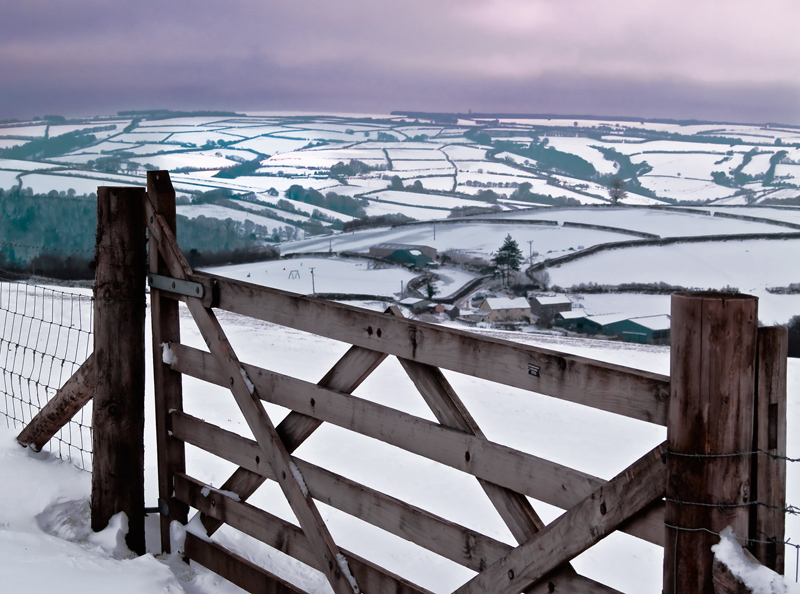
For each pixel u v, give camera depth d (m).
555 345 15.52
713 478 1.58
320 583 3.57
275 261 91.31
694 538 1.60
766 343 1.59
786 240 91.38
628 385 1.73
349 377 2.54
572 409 8.66
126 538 3.34
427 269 85.62
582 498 1.84
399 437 2.35
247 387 2.91
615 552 4.60
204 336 3.07
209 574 3.27
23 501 3.63
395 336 2.31
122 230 3.24
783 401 1.62
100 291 3.26
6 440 4.27
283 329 13.39
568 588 1.90
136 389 3.33
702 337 1.56
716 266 83.88
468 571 4.01
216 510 3.17
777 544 1.62
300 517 2.72
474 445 2.11
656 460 1.67
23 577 2.57
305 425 2.74
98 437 3.32
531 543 1.97
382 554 4.17
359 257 91.00
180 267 3.11
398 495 5.28
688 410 1.59
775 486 1.62
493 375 2.03
